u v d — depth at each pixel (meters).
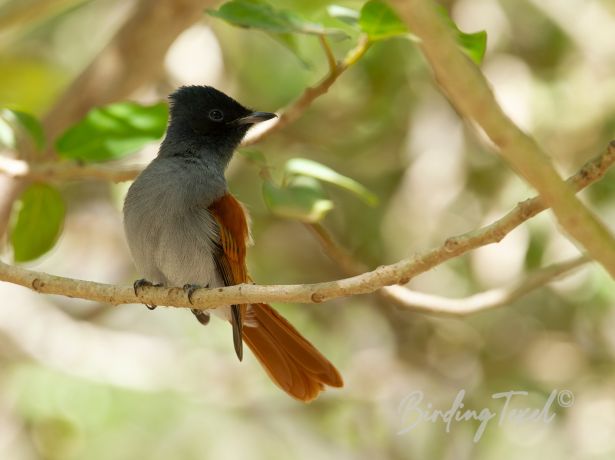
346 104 14.38
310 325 14.60
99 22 15.77
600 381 13.39
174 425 15.03
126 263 15.72
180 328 15.98
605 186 12.55
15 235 9.55
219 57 13.67
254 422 15.34
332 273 14.46
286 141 14.41
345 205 14.02
